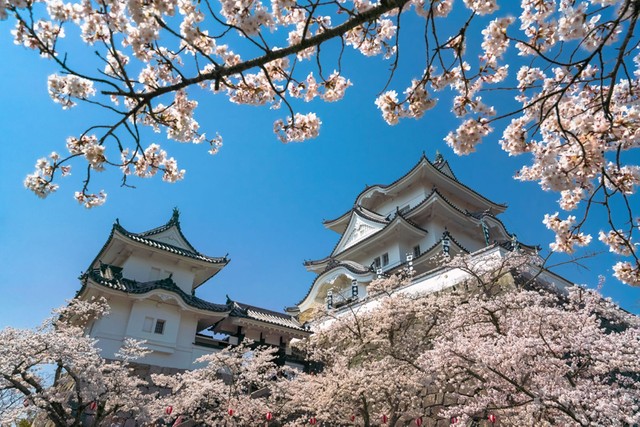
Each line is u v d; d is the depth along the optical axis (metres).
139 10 4.29
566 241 6.14
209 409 18.31
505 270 16.66
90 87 4.96
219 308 24.52
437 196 31.12
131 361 20.84
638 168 5.45
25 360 14.45
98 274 23.30
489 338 10.20
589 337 8.69
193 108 5.94
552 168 5.31
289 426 16.55
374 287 20.64
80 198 5.88
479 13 4.64
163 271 26.22
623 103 5.08
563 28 4.64
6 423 17.94
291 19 5.71
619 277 6.02
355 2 5.72
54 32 4.55
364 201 40.06
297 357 25.20
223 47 5.98
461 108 5.26
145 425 17.45
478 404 9.29
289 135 6.29
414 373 13.59
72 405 17.27
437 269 19.58
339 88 6.20
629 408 6.86
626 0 3.69
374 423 14.95
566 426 7.80
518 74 5.53
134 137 4.52
